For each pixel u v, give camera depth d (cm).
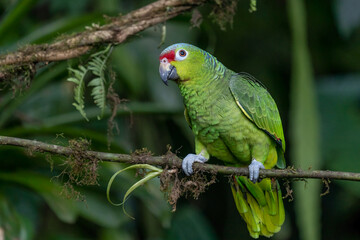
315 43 1145
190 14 681
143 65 952
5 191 820
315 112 789
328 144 952
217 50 1123
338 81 1051
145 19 632
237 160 719
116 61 888
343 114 980
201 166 585
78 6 990
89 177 547
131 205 1017
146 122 997
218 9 667
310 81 788
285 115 1130
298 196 791
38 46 605
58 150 533
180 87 696
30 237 739
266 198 693
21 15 704
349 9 977
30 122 825
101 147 727
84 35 612
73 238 950
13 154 684
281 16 1130
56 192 740
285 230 1053
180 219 1009
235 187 708
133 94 920
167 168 559
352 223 1127
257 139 680
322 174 533
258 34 1134
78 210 782
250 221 709
